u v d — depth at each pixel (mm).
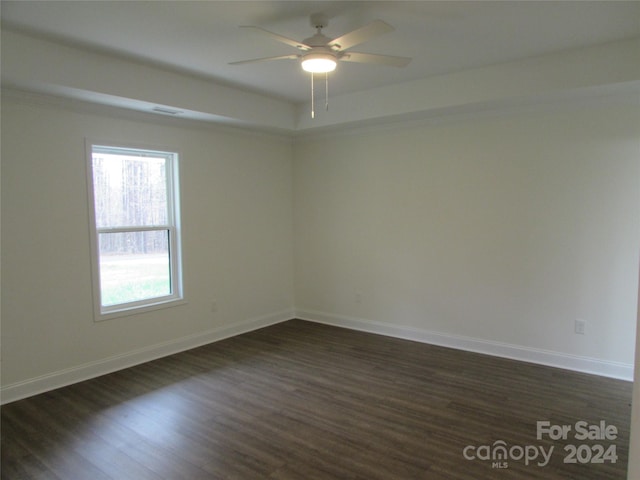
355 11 2635
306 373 3900
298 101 4918
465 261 4445
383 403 3285
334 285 5488
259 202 5340
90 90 3312
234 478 2396
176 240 4496
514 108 4031
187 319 4598
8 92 3244
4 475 2436
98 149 3867
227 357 4336
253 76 3957
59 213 3574
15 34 2932
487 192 4262
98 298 3850
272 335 5090
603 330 3760
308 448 2682
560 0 2494
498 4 2549
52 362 3578
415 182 4711
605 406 3203
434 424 2959
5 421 3037
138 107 3854
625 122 3562
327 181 5434
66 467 2506
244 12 2631
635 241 3580
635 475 1429
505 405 3232
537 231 4020
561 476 2400
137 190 4191
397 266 4922
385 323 5074
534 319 4090
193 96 4012
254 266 5320
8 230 3305
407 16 2707
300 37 3035
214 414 3131
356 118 4590
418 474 2416
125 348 4070
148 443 2750
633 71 3145
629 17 2730
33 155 3412
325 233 5516
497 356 4297
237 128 4945
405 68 3758
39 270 3479
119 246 4074
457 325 4551
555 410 3146
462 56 3461
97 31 2904
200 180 4652
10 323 3338
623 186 3604
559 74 3422
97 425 2980
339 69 3771
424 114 4336
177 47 3199
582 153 3758
